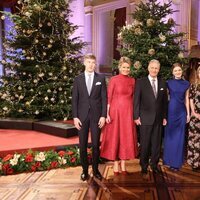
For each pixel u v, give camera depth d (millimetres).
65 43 6398
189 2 7969
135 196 3461
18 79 6281
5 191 3621
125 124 4062
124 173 4188
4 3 10953
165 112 4203
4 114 6449
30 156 4355
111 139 4082
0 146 4730
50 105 6176
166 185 3793
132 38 4852
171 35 4840
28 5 5973
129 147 4066
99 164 4641
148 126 3994
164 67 4785
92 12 10953
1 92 6258
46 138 5285
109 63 11352
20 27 6031
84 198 3410
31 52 6109
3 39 6367
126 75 4129
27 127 6016
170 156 4340
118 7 10141
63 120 6316
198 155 4297
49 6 6031
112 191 3605
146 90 3984
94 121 3867
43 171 4336
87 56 3863
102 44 11188
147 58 4695
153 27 4805
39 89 6090
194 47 5406
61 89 6156
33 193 3555
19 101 6273
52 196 3467
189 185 3793
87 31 11062
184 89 4273
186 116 4332
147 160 4086
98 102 3883
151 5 5301
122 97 4082
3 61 6309
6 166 4164
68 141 5059
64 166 4480
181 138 4301
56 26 6223
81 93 3848
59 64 6328
